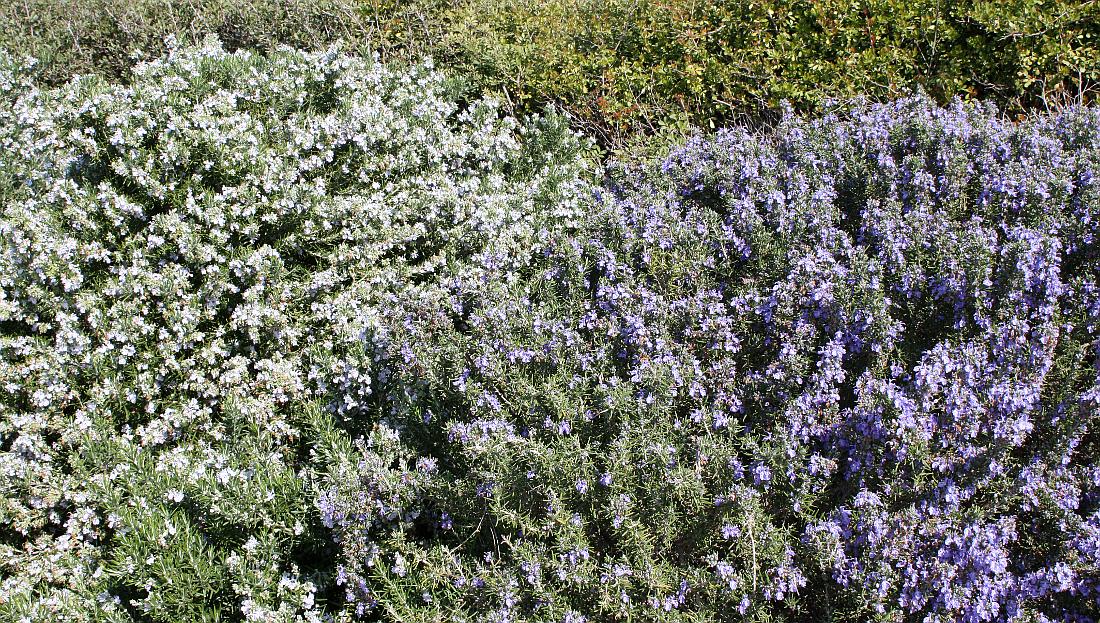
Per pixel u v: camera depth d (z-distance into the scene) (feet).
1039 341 10.43
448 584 9.99
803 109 19.77
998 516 9.90
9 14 28.12
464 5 24.56
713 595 9.45
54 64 26.61
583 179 18.49
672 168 15.96
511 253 15.06
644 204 14.75
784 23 20.07
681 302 11.85
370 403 13.67
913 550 9.20
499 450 10.16
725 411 11.05
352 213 15.62
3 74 21.70
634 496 10.05
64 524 11.95
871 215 12.76
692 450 10.39
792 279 11.67
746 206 13.55
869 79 18.98
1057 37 18.26
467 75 22.08
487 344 11.60
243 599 10.46
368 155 17.01
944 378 9.98
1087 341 10.93
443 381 11.96
